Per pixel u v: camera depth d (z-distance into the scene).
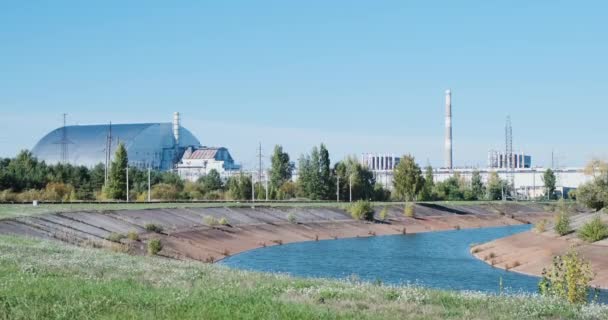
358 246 100.75
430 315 21.34
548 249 76.25
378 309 22.25
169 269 33.06
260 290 25.58
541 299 26.67
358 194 185.88
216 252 86.88
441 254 89.06
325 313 20.16
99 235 79.50
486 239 114.75
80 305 19.91
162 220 98.31
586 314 22.98
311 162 183.38
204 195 168.50
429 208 162.25
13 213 79.31
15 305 20.02
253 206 127.69
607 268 59.69
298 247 98.75
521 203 189.25
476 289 56.84
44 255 35.62
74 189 144.50
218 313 19.52
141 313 19.36
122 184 140.50
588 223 77.19
